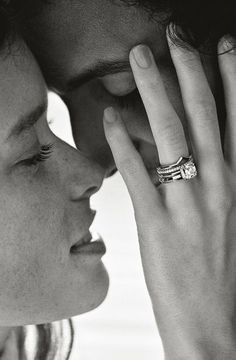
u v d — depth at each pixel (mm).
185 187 1437
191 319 1479
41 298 1382
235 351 1472
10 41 1265
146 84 1360
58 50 1368
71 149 1402
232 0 1333
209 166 1438
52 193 1357
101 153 1498
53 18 1347
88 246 1424
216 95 1462
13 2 1318
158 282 1482
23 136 1280
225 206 1455
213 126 1425
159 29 1347
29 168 1330
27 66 1291
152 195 1451
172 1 1308
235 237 1480
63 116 2387
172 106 1395
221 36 1364
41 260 1360
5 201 1311
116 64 1355
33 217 1336
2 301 1361
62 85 1429
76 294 1415
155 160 1491
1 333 1656
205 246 1463
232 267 1480
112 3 1327
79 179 1395
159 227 1460
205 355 1477
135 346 2480
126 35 1339
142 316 2561
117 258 2668
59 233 1370
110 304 2594
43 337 1819
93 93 1432
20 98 1268
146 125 1442
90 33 1341
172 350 1503
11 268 1343
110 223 2721
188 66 1375
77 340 2463
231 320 1479
